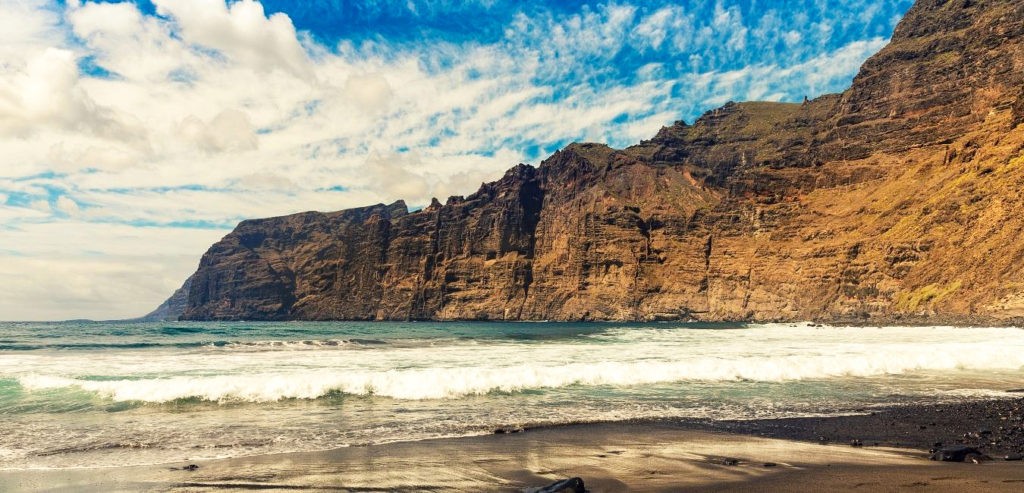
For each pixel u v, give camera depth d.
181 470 13.45
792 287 184.25
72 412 19.95
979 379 28.22
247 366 30.02
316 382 23.11
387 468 13.47
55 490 12.09
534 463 13.84
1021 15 191.25
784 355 35.66
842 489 11.30
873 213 174.88
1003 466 13.16
